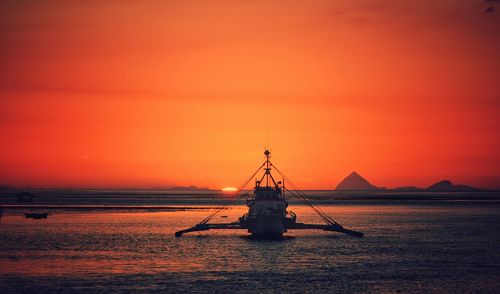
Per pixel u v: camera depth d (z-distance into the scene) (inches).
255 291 3703.3
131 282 3951.8
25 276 4151.1
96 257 5068.9
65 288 3759.8
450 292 3745.1
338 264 4741.6
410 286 3900.1
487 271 4475.9
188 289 3745.1
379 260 4987.7
